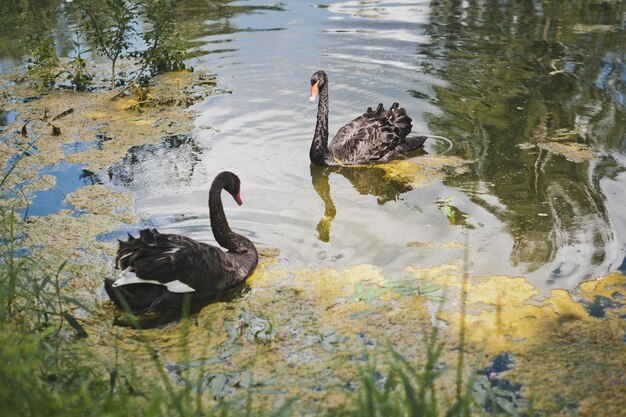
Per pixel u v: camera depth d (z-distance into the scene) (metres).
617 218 5.04
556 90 6.83
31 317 4.23
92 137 6.32
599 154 5.79
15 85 7.47
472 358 4.04
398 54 7.78
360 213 5.26
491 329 4.20
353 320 4.29
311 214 5.26
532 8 9.08
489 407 3.78
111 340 4.20
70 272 4.68
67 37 8.66
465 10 9.09
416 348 4.10
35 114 6.78
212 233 5.03
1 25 9.20
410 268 4.68
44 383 3.67
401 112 6.11
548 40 7.97
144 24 8.95
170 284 4.38
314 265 4.73
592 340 4.13
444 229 5.03
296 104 6.85
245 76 7.43
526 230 4.97
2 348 3.62
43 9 9.43
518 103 6.64
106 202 5.39
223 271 4.52
